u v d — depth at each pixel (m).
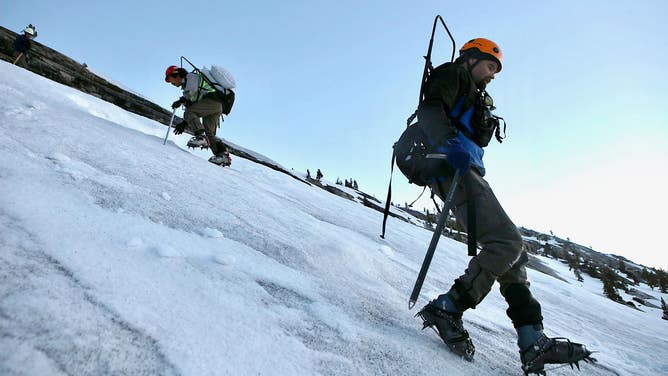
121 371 0.89
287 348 1.24
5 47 13.87
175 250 1.67
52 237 1.40
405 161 1.99
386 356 1.42
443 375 1.43
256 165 8.76
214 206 2.86
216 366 1.02
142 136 5.31
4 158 2.08
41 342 0.87
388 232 6.21
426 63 1.96
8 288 1.02
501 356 1.93
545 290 6.93
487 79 2.07
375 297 2.18
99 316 1.05
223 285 1.56
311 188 9.49
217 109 5.75
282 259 2.26
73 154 2.75
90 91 13.81
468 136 1.87
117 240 1.61
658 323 8.65
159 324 1.12
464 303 1.73
